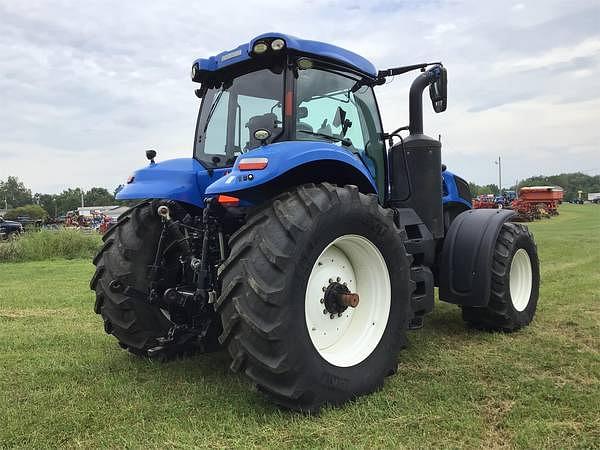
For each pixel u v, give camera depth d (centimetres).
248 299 279
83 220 3700
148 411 297
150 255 385
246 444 256
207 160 395
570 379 338
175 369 376
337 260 333
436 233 434
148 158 402
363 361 320
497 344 427
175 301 333
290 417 285
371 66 418
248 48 353
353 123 398
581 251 1133
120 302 380
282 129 344
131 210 413
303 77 355
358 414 288
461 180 561
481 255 445
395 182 433
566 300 585
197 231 351
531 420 276
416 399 307
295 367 279
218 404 306
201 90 412
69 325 535
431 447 251
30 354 421
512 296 485
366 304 339
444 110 431
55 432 274
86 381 353
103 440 263
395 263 341
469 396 309
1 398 322
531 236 501
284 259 279
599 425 270
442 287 462
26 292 766
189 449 251
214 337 360
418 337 454
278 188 332
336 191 308
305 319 287
